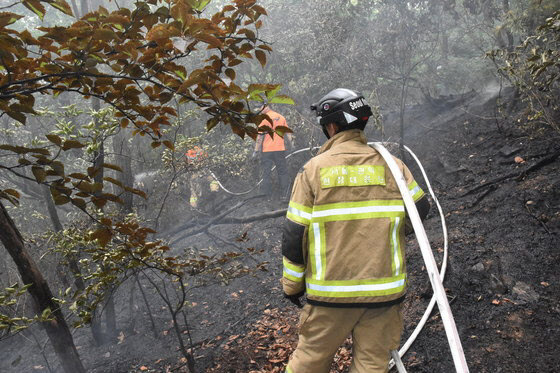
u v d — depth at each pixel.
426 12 7.30
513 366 2.88
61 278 4.28
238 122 2.21
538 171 5.05
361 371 1.96
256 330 4.03
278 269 5.10
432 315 3.48
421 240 1.84
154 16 1.88
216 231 6.48
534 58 4.29
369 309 1.96
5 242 2.79
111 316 4.33
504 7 6.74
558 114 5.71
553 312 3.22
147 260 3.16
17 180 6.05
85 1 5.07
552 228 4.10
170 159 4.39
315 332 2.01
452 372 2.93
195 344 4.02
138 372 3.78
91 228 3.60
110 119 3.52
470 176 5.64
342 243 1.91
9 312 4.21
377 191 1.95
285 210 5.95
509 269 3.75
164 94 2.15
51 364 4.20
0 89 1.95
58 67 1.95
